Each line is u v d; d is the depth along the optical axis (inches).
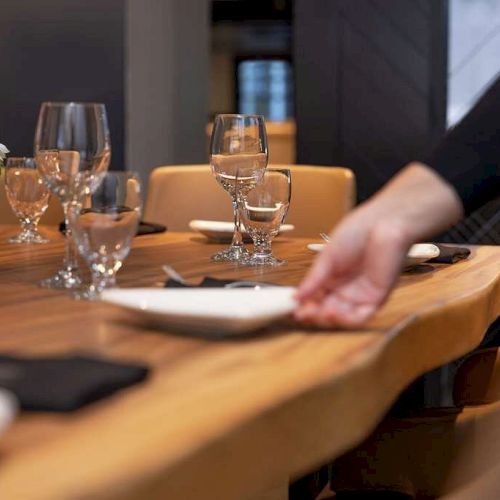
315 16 192.1
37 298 47.6
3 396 24.9
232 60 242.7
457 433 53.3
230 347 35.4
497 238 136.3
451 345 47.0
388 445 53.3
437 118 187.0
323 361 33.0
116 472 21.4
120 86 192.7
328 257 37.6
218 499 25.1
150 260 65.8
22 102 199.0
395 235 37.3
